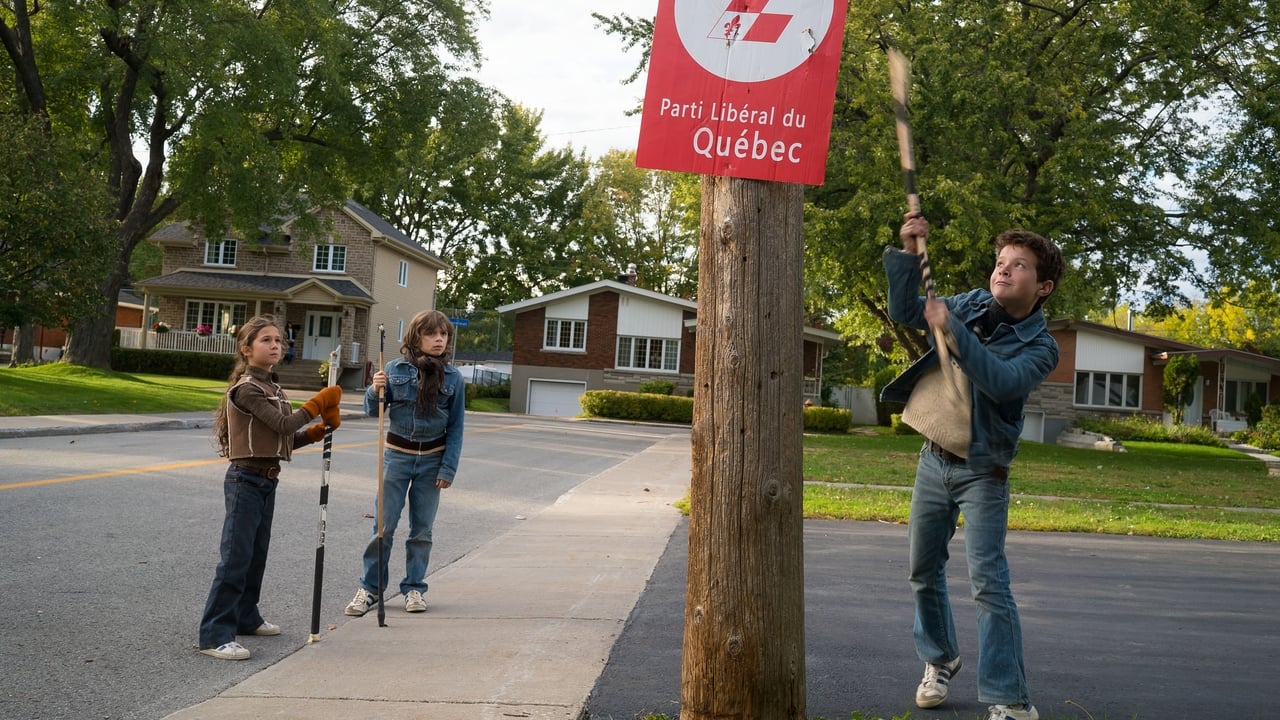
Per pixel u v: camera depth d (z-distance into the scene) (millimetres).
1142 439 34969
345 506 10141
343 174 35094
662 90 3285
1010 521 10711
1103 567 8125
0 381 22719
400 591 6273
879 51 24359
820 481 15258
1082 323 39125
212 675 4449
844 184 24188
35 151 23047
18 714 3830
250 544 4859
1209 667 4922
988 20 22766
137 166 31922
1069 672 4777
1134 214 23312
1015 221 21688
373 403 5781
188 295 43438
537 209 66188
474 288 62938
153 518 8570
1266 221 22828
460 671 4500
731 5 3270
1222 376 38156
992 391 3268
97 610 5496
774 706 3189
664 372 42594
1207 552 9250
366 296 43594
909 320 3729
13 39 28594
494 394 47562
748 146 3227
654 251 64875
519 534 8992
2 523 7910
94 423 17750
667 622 5574
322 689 4191
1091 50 22734
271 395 4918
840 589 6719
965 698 4270
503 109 34062
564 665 4629
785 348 3211
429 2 31891
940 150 22531
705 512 3227
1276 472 21328
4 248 22500
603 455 19500
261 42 26641
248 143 28328
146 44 26500
